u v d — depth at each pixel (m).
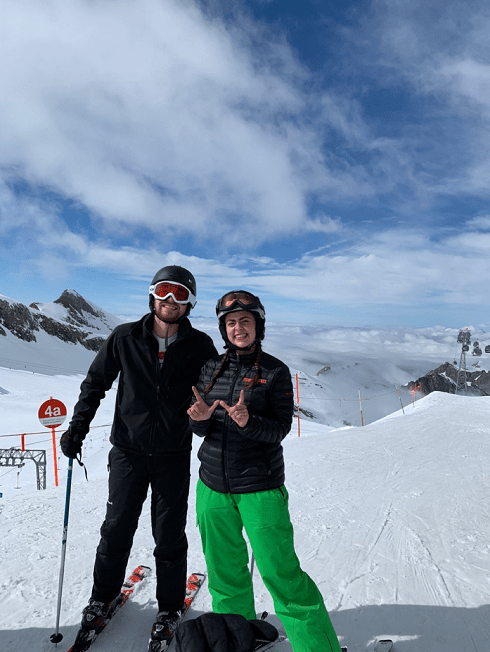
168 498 2.56
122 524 2.56
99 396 2.69
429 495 5.69
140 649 2.41
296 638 2.03
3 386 65.69
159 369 2.54
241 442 2.20
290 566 2.10
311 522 4.72
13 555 3.68
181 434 2.59
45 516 4.80
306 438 11.70
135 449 2.54
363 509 5.16
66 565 3.51
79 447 2.61
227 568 2.27
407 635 2.55
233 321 2.26
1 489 22.67
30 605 2.87
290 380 2.27
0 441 34.62
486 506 5.12
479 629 2.59
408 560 3.64
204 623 1.95
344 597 3.04
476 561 3.57
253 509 2.14
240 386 2.26
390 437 11.13
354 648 2.45
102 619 2.56
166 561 2.57
